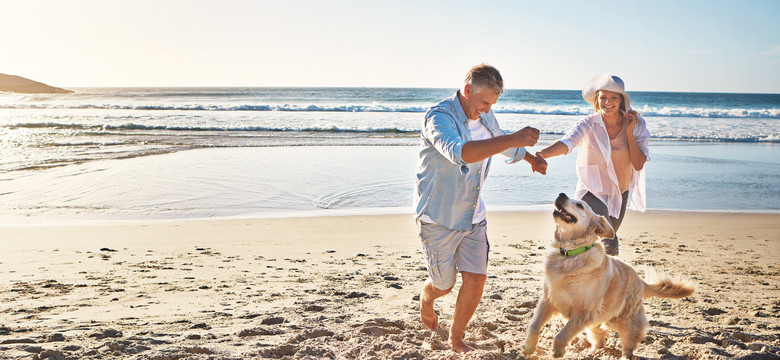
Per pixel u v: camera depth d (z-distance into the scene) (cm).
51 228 977
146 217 1098
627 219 1126
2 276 673
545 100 6525
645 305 575
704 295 614
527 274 704
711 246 898
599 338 442
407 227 1023
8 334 440
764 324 504
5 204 1177
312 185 1419
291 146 2170
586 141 478
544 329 477
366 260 784
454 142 321
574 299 381
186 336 435
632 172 491
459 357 371
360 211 1170
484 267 388
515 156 389
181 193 1308
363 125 3136
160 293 601
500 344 426
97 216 1097
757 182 1586
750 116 4347
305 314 515
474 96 349
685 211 1206
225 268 728
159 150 1980
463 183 364
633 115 474
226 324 478
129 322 484
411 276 691
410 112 4272
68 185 1365
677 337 461
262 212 1155
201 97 7138
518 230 1007
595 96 482
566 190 1427
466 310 391
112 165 1641
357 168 1666
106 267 728
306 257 800
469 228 371
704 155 2169
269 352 387
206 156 1855
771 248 888
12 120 3209
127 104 5172
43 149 1964
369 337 427
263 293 602
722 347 434
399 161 1812
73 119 3344
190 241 898
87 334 437
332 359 378
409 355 379
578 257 378
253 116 3716
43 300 566
